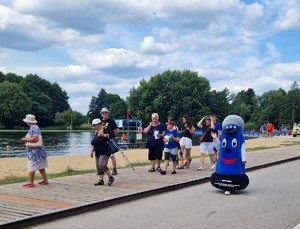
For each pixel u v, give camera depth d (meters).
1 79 129.12
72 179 11.89
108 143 10.77
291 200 9.02
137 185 10.65
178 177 12.24
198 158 19.78
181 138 14.94
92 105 161.50
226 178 9.88
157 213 7.87
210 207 8.35
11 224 6.63
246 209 8.11
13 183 11.25
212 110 93.81
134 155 26.72
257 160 17.62
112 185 10.67
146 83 90.75
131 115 92.25
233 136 10.03
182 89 85.88
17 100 115.94
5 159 23.95
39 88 132.50
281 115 116.69
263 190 10.41
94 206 8.27
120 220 7.35
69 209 7.70
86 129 129.88
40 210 7.57
